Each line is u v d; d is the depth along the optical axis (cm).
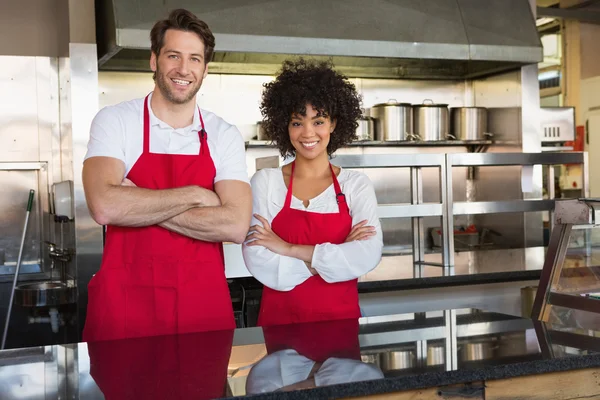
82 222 386
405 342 151
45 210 439
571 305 193
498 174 547
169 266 194
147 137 199
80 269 385
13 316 405
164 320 193
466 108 534
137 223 190
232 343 153
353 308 213
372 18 461
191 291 195
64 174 435
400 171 547
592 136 795
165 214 191
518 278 309
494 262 338
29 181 436
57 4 445
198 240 198
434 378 124
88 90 399
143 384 121
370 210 216
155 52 197
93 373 129
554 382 136
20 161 435
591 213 189
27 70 437
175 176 200
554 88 843
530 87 520
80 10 398
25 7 439
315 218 214
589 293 199
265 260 208
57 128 442
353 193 217
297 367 131
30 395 116
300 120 212
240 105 504
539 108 522
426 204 328
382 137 507
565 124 546
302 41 436
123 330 192
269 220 217
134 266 193
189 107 202
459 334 159
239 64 490
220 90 499
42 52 443
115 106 200
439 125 521
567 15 729
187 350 146
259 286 313
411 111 514
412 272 306
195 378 124
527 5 515
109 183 191
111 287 193
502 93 539
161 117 200
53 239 438
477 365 130
